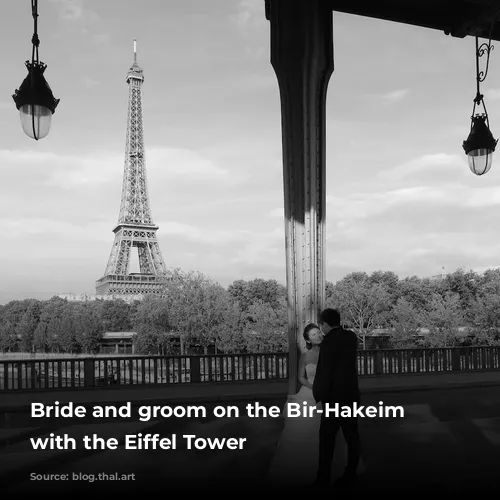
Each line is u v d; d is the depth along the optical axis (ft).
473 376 65.00
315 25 25.85
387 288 303.68
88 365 55.72
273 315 251.80
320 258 26.58
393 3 31.12
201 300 256.93
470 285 284.41
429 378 63.46
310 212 26.23
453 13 32.35
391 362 66.64
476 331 219.82
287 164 26.66
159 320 265.54
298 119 26.23
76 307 401.08
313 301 26.27
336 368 23.15
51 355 416.87
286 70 26.14
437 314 228.02
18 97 23.89
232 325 250.57
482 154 32.86
